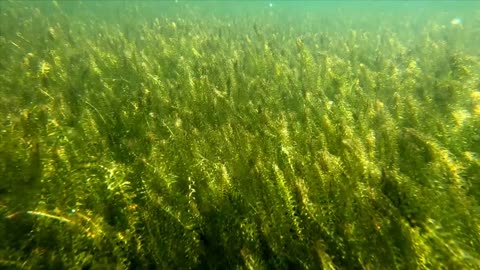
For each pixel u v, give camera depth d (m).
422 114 0.65
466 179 0.47
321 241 0.36
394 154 0.49
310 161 0.48
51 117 0.60
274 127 0.55
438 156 0.45
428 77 0.89
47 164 0.45
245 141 0.50
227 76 0.84
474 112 0.62
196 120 0.62
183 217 0.40
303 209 0.39
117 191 0.43
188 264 0.38
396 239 0.35
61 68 0.91
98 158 0.50
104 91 0.75
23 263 0.36
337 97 0.75
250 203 0.41
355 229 0.36
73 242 0.37
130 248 0.39
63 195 0.42
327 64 0.96
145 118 0.62
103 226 0.38
